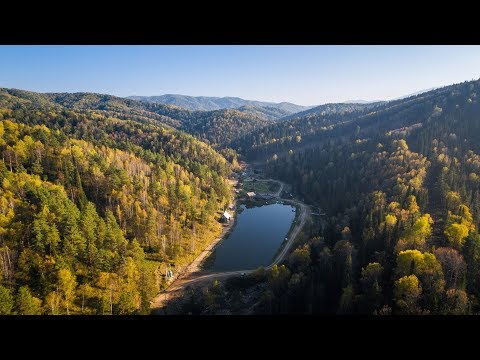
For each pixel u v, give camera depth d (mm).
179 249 93688
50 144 113188
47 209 74562
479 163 113250
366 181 130125
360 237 84875
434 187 106500
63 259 66438
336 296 64438
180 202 112375
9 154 99875
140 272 74625
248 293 77625
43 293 61219
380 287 57062
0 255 61594
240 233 118250
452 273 56406
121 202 97562
